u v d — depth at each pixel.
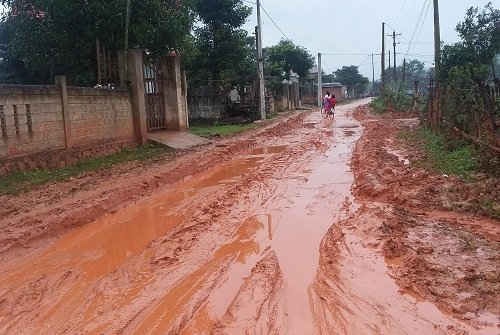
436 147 14.66
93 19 18.98
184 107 23.48
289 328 4.74
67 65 20.89
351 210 8.99
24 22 19.77
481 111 12.20
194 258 6.75
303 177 12.31
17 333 4.80
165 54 21.33
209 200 10.11
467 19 23.11
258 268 6.30
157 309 5.21
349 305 5.20
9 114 11.77
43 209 9.24
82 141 14.80
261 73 34.53
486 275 5.72
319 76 64.88
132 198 10.53
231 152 17.48
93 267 6.54
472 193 9.05
